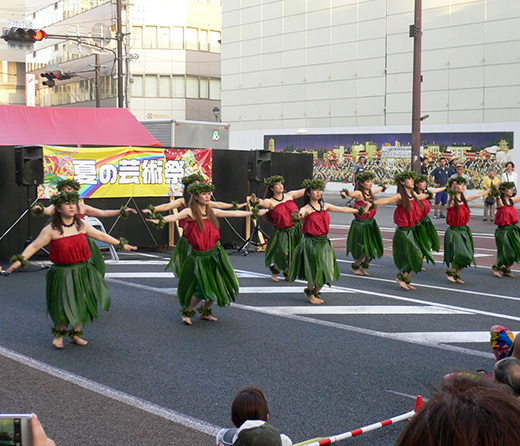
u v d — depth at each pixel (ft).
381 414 16.34
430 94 104.17
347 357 21.42
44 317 27.09
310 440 13.50
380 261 44.45
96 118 55.52
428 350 22.33
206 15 169.58
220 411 16.44
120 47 93.91
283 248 34.81
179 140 65.62
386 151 110.32
